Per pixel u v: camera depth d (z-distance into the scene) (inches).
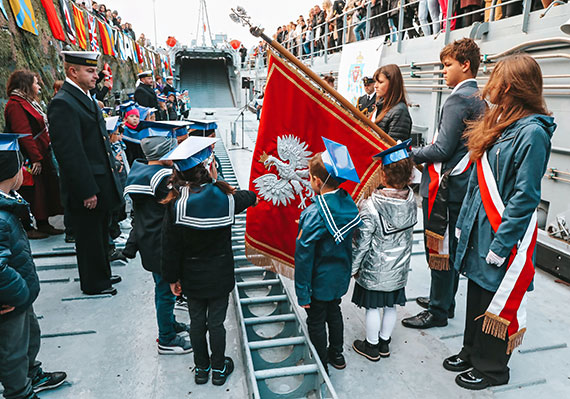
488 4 198.8
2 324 68.3
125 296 124.7
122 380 88.5
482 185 80.7
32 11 201.5
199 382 87.3
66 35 256.8
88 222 117.7
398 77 110.6
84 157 109.4
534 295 130.5
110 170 119.6
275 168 98.9
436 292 109.5
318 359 84.4
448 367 93.5
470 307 89.6
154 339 103.6
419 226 189.8
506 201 77.4
